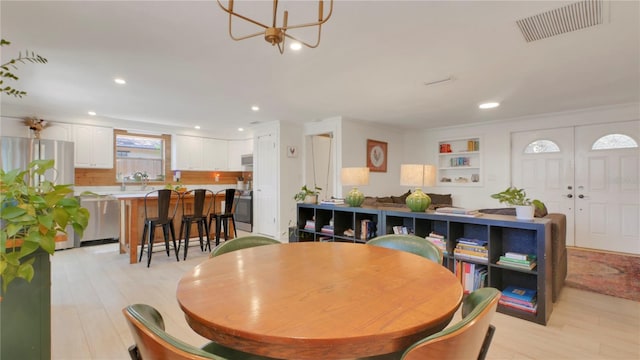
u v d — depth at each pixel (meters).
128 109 4.69
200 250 4.60
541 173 5.17
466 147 6.21
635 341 2.11
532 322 2.38
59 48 2.52
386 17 2.05
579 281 3.30
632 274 3.53
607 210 4.61
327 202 3.89
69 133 5.10
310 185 6.12
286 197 5.81
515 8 1.94
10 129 4.60
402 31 2.24
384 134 6.28
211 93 3.80
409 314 0.90
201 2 1.89
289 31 2.25
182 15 2.04
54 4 1.90
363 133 5.80
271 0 1.86
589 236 4.75
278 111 4.85
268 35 1.24
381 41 2.40
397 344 0.82
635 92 3.74
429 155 6.58
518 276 2.72
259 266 1.38
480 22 2.11
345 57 2.71
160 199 3.89
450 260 2.83
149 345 0.66
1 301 1.33
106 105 4.41
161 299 2.78
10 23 2.12
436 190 6.48
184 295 1.03
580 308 2.63
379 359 1.15
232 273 1.28
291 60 2.78
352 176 3.50
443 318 0.90
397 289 1.10
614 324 2.35
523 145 5.37
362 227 3.46
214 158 7.01
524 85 3.47
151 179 6.32
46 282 1.44
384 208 3.41
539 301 2.34
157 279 3.31
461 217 2.65
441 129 6.38
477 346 0.79
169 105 4.43
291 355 0.79
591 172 4.73
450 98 4.04
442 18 2.06
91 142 5.33
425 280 1.20
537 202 2.52
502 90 3.67
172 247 4.75
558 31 2.23
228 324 0.83
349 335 0.78
